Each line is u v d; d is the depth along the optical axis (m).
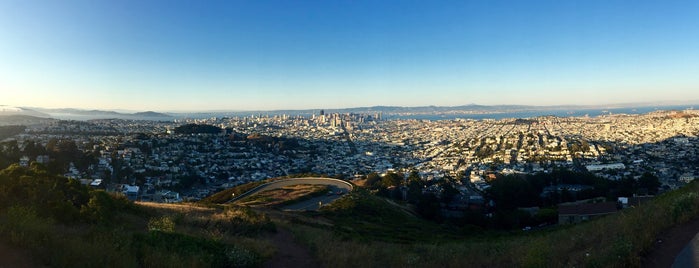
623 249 6.61
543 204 46.06
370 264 9.99
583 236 9.55
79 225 10.28
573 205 34.81
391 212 32.50
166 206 19.58
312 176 56.66
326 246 12.46
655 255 6.50
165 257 7.77
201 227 13.95
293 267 10.04
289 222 19.78
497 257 9.72
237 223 15.00
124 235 8.70
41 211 9.84
